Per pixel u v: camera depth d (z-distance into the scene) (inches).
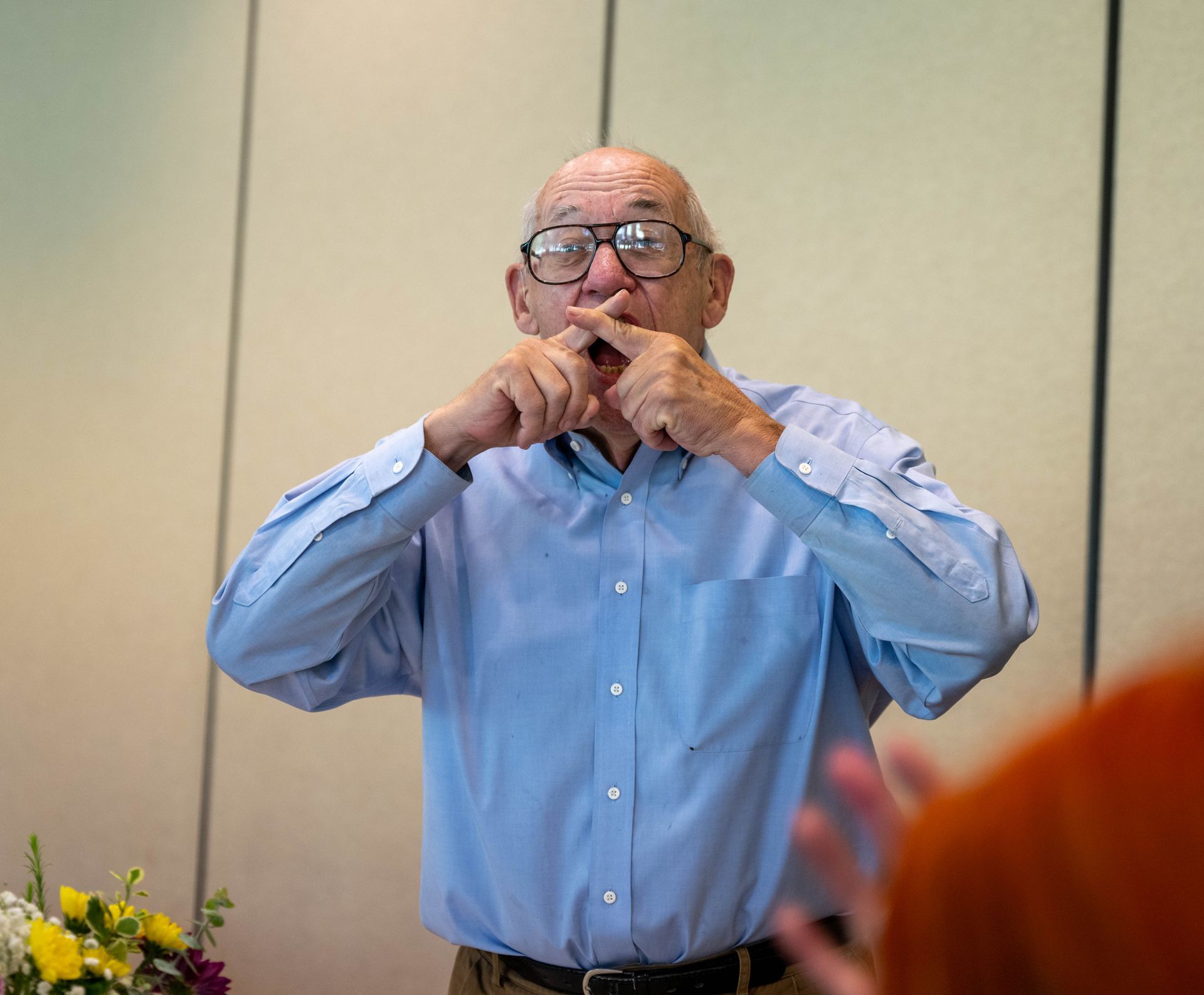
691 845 48.7
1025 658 83.0
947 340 86.7
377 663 56.1
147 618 105.4
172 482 105.3
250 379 103.7
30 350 109.6
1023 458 84.3
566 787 50.4
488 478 56.2
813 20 91.8
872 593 46.8
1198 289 80.8
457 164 100.3
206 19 107.0
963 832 8.8
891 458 53.2
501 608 52.9
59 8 110.6
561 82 98.1
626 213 53.5
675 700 50.3
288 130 104.3
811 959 14.2
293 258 103.4
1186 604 79.7
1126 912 7.8
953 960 8.8
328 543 49.3
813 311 90.4
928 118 88.2
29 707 107.9
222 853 102.0
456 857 52.6
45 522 108.7
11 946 39.8
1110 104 83.5
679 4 95.3
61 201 109.4
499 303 98.8
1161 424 81.1
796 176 91.4
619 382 48.7
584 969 50.1
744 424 48.1
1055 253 84.4
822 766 50.8
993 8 86.9
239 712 102.7
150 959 45.8
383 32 102.9
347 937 98.8
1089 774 8.0
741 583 51.1
